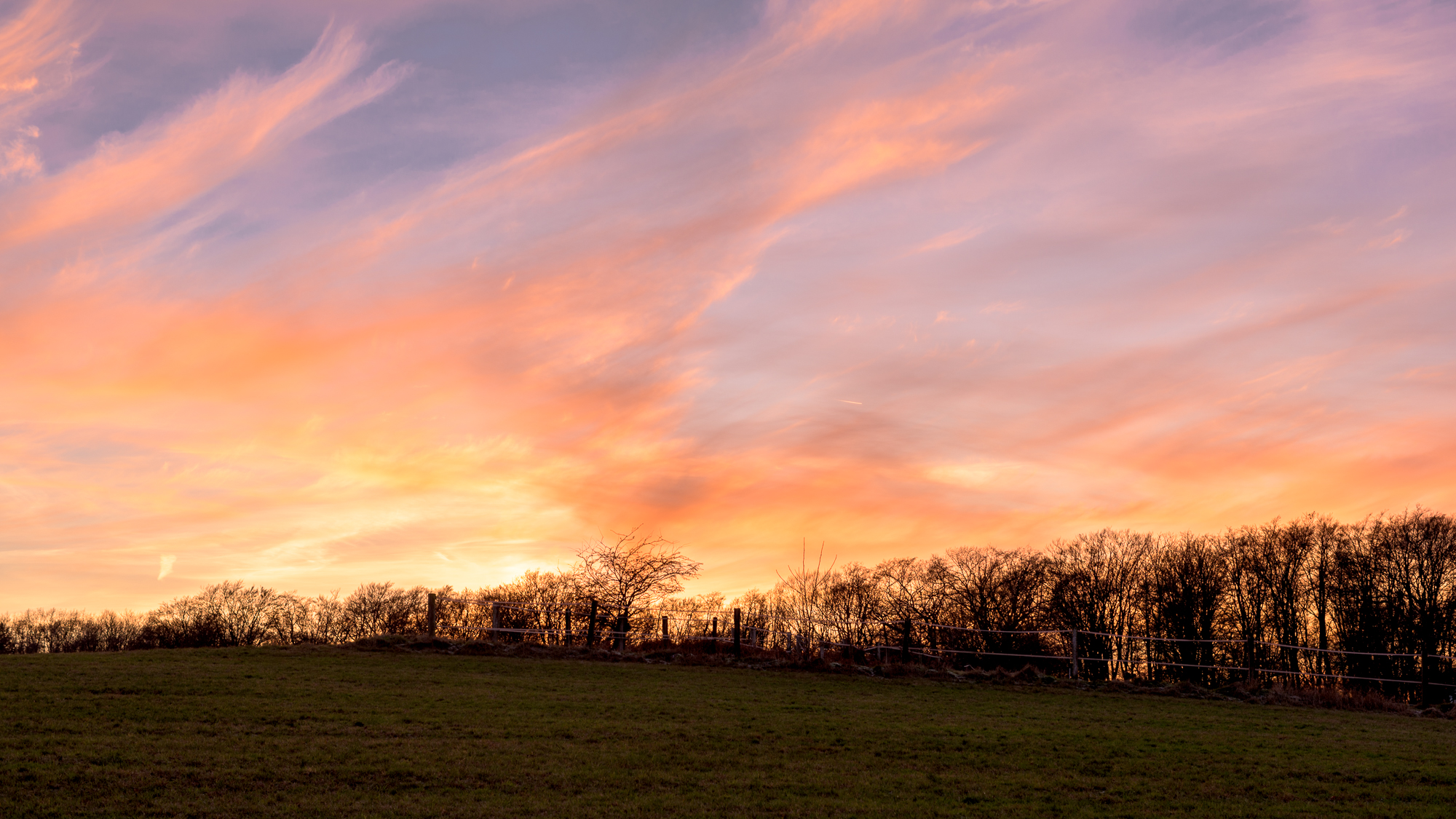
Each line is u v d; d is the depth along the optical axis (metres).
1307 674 25.39
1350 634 54.78
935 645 48.09
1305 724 19.81
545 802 11.55
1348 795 13.17
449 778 12.31
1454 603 51.81
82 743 12.97
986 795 12.68
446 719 15.89
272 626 65.25
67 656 21.80
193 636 60.75
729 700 19.64
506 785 12.13
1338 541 58.03
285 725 14.76
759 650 28.75
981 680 25.31
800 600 38.34
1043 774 13.99
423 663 23.30
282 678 19.36
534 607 30.69
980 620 60.12
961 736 16.61
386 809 10.93
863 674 25.42
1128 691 24.52
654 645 29.03
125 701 15.88
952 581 62.19
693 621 33.12
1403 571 54.12
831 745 15.38
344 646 25.73
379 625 65.38
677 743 15.03
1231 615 60.16
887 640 41.78
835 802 12.05
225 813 10.52
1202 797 12.90
